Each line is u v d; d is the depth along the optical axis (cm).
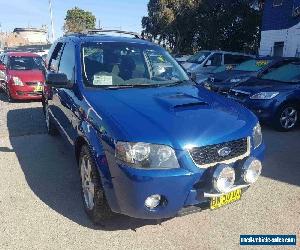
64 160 550
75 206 404
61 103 487
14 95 1040
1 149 604
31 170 511
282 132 716
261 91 716
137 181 297
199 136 312
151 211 307
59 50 560
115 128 319
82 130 371
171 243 333
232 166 329
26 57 1186
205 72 1248
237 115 359
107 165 321
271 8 2000
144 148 302
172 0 2658
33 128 735
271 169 504
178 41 2830
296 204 404
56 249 326
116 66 448
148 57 478
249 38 2589
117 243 334
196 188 313
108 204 332
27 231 354
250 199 414
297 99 716
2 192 439
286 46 1897
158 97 382
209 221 370
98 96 385
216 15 2556
